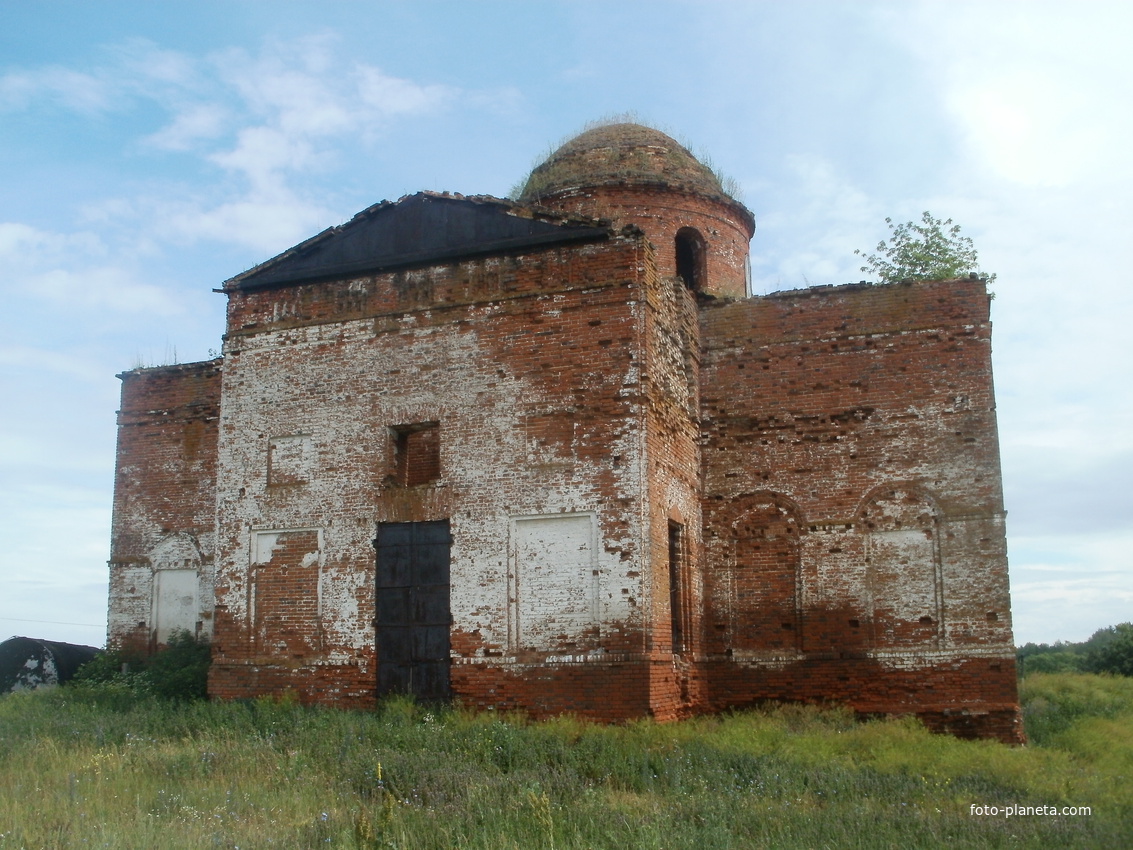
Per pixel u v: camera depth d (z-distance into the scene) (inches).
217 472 817.5
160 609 948.6
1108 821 428.8
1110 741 662.5
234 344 823.1
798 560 818.2
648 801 474.0
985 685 760.3
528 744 578.9
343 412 780.6
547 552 706.8
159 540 960.9
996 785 515.5
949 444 803.4
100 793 466.6
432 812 436.5
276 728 641.6
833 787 498.0
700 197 1011.3
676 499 773.3
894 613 790.5
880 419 821.2
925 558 791.7
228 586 785.6
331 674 743.1
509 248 755.4
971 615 773.9
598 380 716.0
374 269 790.5
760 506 836.0
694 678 783.1
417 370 765.3
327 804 456.8
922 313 828.0
